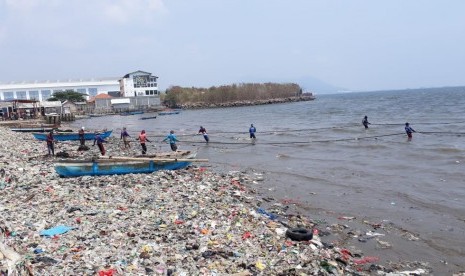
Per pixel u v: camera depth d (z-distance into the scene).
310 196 20.36
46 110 100.94
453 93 194.25
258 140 44.47
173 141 33.53
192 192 19.72
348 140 40.44
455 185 21.05
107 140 45.69
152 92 138.00
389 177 23.73
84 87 142.88
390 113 78.19
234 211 16.62
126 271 9.81
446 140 37.22
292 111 104.00
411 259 12.55
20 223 13.44
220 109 138.00
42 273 9.36
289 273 10.63
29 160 27.91
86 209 15.66
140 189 19.75
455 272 11.58
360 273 11.41
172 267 10.34
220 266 10.64
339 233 14.94
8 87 130.12
